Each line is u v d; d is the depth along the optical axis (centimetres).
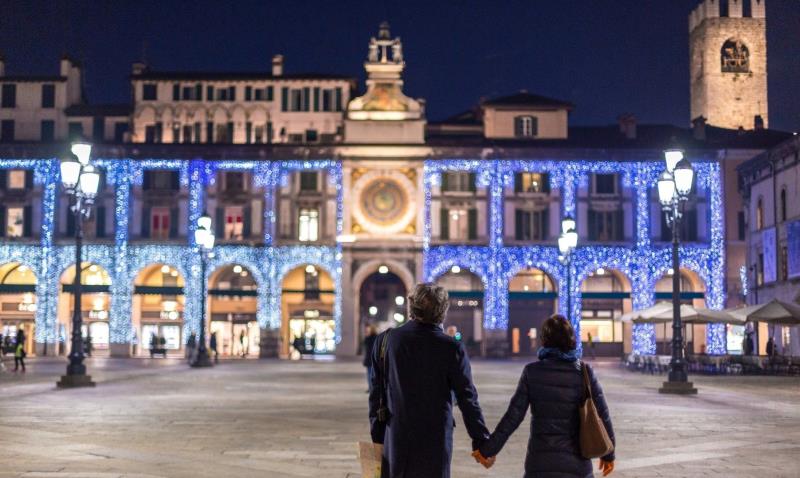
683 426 2225
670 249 7694
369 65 7781
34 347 7656
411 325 874
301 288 7919
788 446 1839
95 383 3759
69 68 8775
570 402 865
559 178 7744
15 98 8688
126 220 7731
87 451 1691
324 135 8106
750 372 5072
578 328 7706
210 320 7950
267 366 5906
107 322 7956
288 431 2080
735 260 7681
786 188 6234
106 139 8669
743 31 11450
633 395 3328
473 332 7875
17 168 7725
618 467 1554
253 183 7769
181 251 7731
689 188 3478
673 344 3509
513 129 8338
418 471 835
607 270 7862
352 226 7725
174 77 8688
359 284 7719
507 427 870
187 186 7762
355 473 1470
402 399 848
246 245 7744
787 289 6162
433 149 7688
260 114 8669
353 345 7662
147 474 1431
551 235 7725
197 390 3488
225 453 1706
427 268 7681
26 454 1644
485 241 7712
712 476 1465
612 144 7800
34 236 7694
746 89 11438
